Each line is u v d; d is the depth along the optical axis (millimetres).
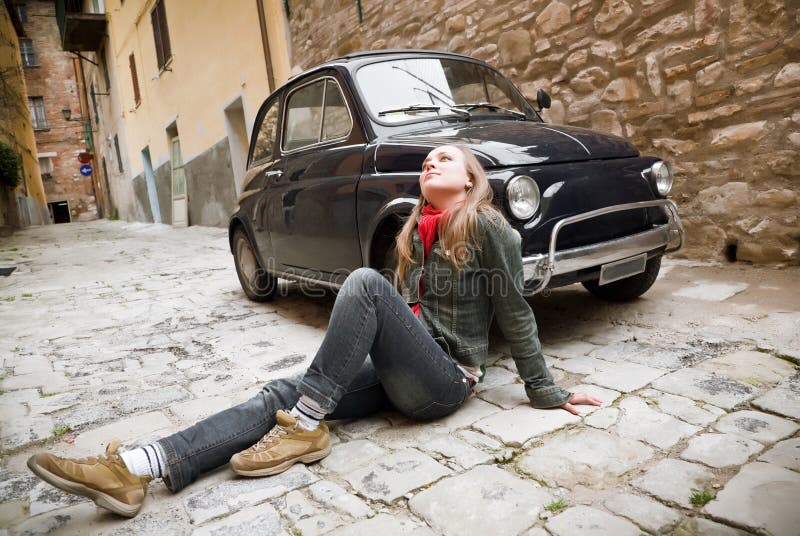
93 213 33469
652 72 4336
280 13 8883
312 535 1488
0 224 16859
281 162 3953
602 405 2098
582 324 3135
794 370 2266
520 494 1588
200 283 5684
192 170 13430
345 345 1785
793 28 3541
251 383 2758
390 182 2771
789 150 3635
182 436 1759
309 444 1843
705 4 3945
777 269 3719
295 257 3779
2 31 19625
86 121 29312
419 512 1546
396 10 6695
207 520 1597
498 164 2393
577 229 2543
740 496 1485
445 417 2119
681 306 3217
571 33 4859
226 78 10844
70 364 3246
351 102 3223
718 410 1981
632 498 1529
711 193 4102
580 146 2709
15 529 1635
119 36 17859
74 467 1562
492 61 5633
